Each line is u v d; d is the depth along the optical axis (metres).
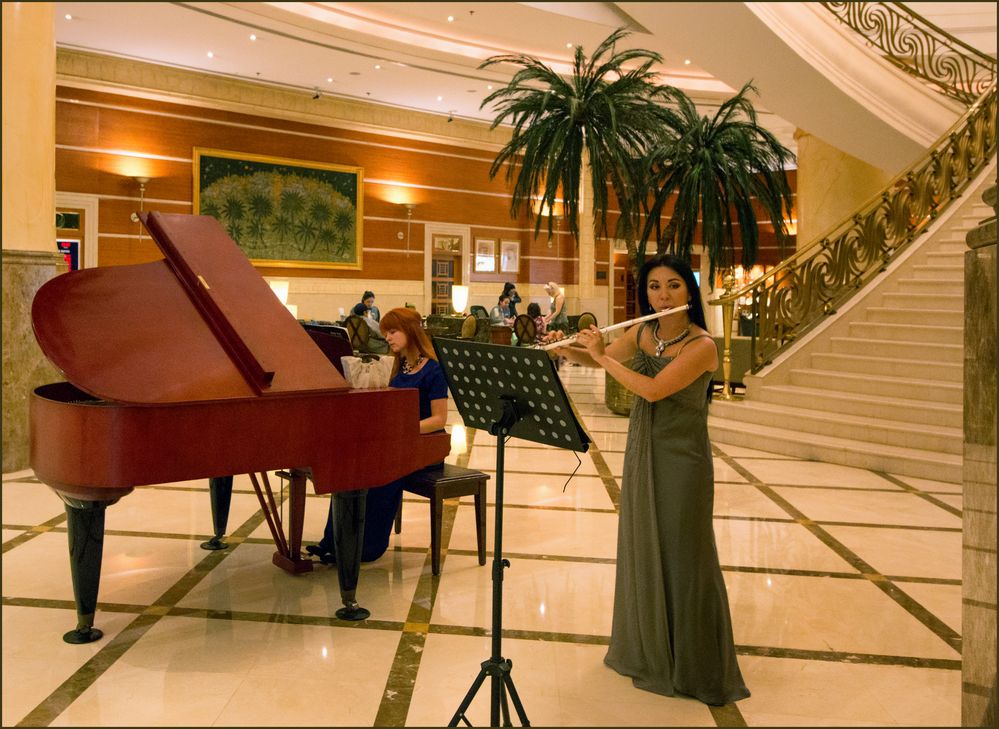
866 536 4.84
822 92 9.89
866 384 7.93
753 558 4.41
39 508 5.15
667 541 2.84
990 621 2.17
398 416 3.47
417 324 4.28
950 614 3.66
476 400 2.69
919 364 7.84
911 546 4.66
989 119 9.83
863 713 2.75
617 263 20.22
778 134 16.98
